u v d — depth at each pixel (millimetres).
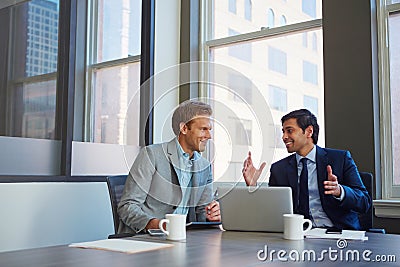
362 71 2719
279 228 1735
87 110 3461
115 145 3305
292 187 2133
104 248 1346
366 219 2152
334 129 2801
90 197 3021
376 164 2658
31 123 2826
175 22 3826
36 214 2695
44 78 2922
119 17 3730
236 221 1778
